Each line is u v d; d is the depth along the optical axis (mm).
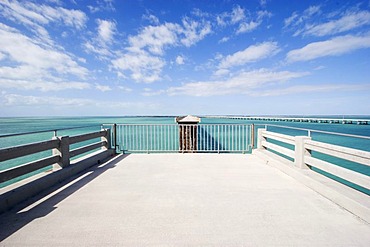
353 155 3279
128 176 4852
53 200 3477
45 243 2311
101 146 6922
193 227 2621
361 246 2250
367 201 2920
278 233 2488
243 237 2408
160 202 3379
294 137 5004
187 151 8148
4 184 8805
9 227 2633
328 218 2840
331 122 95562
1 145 22047
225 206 3221
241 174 4984
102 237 2418
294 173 4594
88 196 3648
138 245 2268
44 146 4289
